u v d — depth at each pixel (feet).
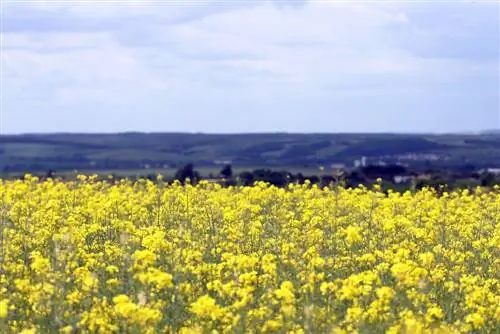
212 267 41.81
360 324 34.60
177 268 39.70
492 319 37.93
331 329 33.55
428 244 53.93
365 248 50.78
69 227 52.85
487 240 56.03
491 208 73.77
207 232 56.54
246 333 34.68
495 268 48.16
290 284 36.81
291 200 73.20
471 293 39.81
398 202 72.54
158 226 58.03
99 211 60.64
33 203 63.72
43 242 49.70
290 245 46.01
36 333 33.76
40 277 37.86
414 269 39.68
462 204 74.79
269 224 58.65
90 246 50.34
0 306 33.27
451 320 37.96
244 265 41.96
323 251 48.67
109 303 37.11
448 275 45.34
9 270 41.11
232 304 37.47
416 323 33.81
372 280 37.70
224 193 76.07
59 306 35.01
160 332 34.19
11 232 50.21
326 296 39.06
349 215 63.87
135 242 47.37
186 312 36.42
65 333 33.22
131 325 32.53
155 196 70.44
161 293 37.52
